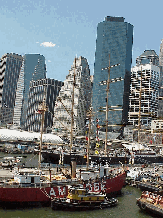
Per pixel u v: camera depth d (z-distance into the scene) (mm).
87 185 55781
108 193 60062
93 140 137500
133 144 119188
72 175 58594
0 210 47594
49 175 57625
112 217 47750
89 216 47531
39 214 46875
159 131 169250
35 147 158000
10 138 174625
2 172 63469
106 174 63375
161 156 113625
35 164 98188
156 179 72188
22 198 49281
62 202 49188
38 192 50500
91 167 67438
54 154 92812
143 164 100562
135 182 72188
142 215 49938
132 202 57812
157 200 50875
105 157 92188
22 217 45000
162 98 194750
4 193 48062
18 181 50781
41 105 75625
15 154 143500
